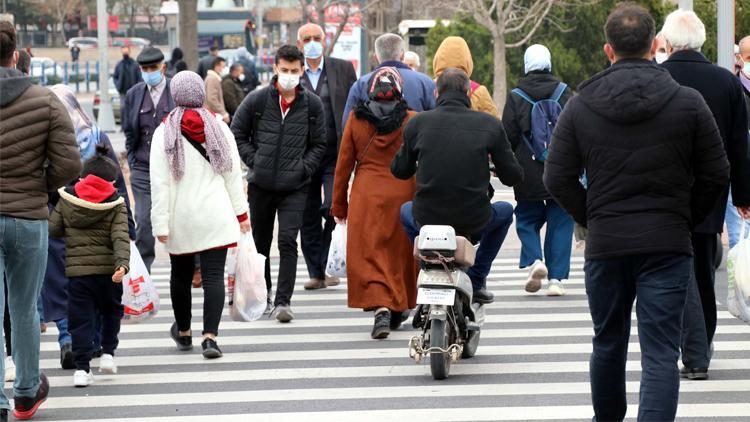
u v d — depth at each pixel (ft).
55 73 645.51
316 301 117.80
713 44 252.42
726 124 78.38
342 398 80.84
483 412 76.59
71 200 83.35
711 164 61.67
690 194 62.90
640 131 61.05
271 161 105.50
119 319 87.76
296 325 106.11
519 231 118.83
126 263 82.94
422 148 87.15
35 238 71.72
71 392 83.97
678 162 61.26
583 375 86.17
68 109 98.63
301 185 106.63
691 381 83.51
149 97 117.80
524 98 114.01
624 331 63.77
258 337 101.35
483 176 86.89
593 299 63.10
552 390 82.07
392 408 77.92
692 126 61.11
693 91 61.67
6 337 86.38
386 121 97.40
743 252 81.92
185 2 300.40
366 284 97.76
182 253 92.63
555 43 369.30
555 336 99.66
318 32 118.21
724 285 123.24
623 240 61.05
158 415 77.46
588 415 75.66
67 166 71.87
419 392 82.02
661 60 110.11
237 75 221.25
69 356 91.04
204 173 92.38
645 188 61.21
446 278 83.76
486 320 106.93
